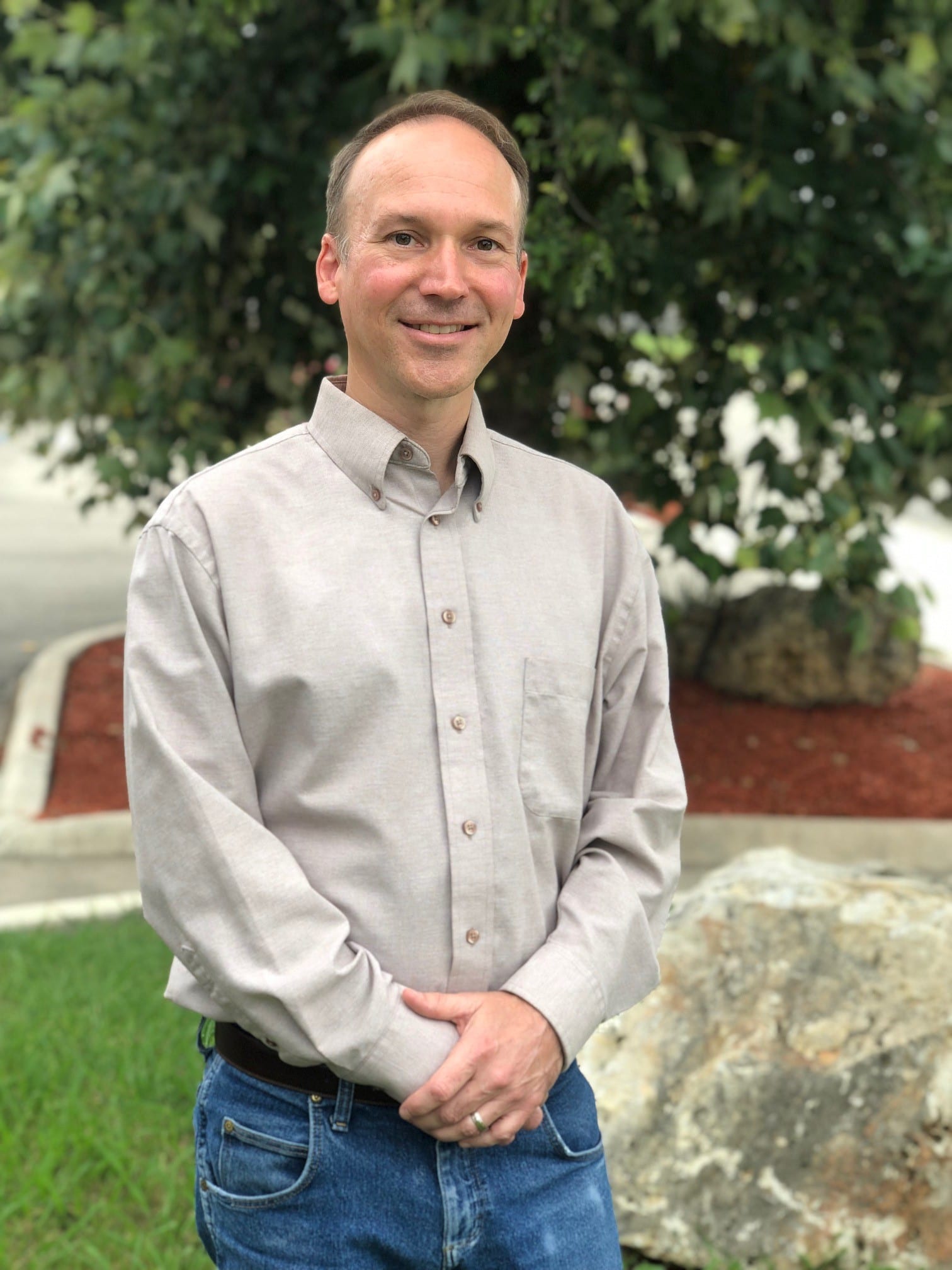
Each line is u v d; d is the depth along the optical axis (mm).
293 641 1560
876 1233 2717
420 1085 1528
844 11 4930
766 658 7516
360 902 1583
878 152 5461
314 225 5086
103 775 6680
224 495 1603
